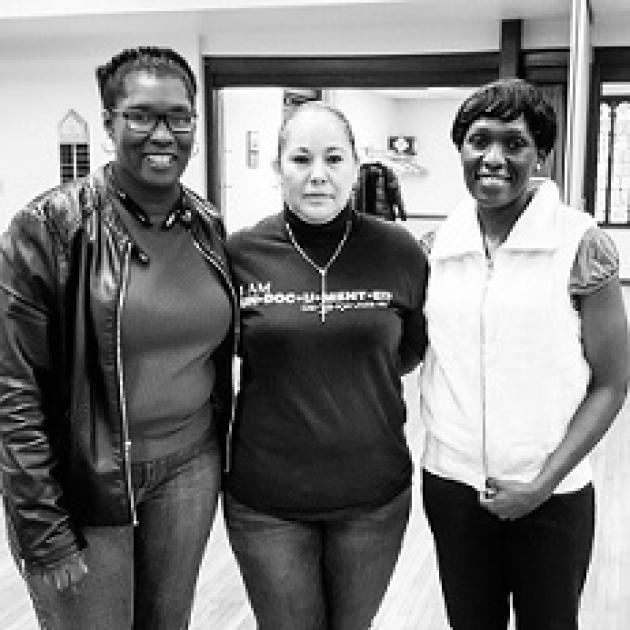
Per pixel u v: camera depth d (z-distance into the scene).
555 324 1.49
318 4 4.65
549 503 1.54
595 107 4.95
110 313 1.43
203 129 5.69
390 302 1.66
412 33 5.24
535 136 1.48
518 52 4.98
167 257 1.53
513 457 1.54
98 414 1.46
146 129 1.45
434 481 1.65
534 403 1.52
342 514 1.67
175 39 5.59
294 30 5.41
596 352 1.50
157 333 1.49
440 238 1.62
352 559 1.72
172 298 1.51
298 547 1.70
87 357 1.44
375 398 1.67
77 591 1.52
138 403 1.50
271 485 1.66
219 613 2.62
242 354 1.67
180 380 1.55
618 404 1.52
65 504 1.46
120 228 1.48
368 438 1.66
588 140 4.95
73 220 1.43
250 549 1.72
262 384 1.65
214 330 1.58
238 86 5.64
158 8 4.83
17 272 1.40
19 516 1.42
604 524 3.29
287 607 1.74
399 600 2.71
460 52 5.19
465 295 1.55
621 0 4.37
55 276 1.42
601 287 1.47
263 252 1.67
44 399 1.47
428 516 1.69
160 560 1.64
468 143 1.51
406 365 1.81
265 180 7.93
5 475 1.42
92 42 5.77
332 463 1.64
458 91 11.52
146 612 1.68
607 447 4.32
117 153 1.48
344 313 1.62
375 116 12.21
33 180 6.11
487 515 1.60
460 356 1.57
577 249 1.48
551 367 1.50
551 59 4.97
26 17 5.04
